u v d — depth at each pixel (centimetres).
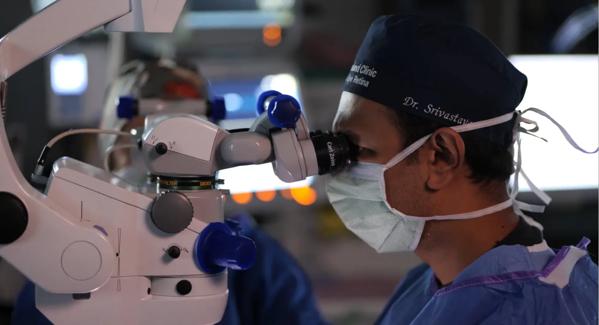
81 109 337
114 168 176
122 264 118
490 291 132
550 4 407
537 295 131
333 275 353
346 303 333
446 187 137
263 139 125
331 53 381
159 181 125
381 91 136
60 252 112
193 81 190
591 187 367
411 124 135
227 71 369
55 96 333
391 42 137
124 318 119
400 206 138
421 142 135
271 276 207
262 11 380
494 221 138
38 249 112
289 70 375
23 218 111
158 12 118
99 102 339
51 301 118
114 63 290
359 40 389
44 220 112
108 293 118
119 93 199
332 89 374
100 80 338
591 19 384
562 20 405
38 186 131
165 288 120
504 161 138
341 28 388
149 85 185
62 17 117
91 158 322
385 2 387
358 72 140
